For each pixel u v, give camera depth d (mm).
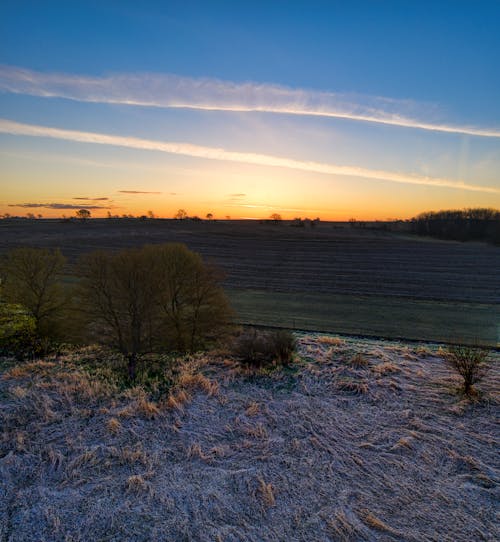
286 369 15477
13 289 18531
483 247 66938
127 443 10102
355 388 13430
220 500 7961
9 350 18188
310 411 11859
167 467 9109
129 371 15188
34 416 11492
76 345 19188
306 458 9438
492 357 17062
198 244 70375
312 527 7219
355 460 9328
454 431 10547
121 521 7379
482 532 7031
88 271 16156
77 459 9281
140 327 16125
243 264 52438
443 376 14422
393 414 11602
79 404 12289
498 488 8227
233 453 9703
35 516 7488
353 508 7719
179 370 15531
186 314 19516
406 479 8609
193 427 10961
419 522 7320
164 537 6996
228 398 12844
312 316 27672
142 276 15875
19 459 9297
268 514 7578
